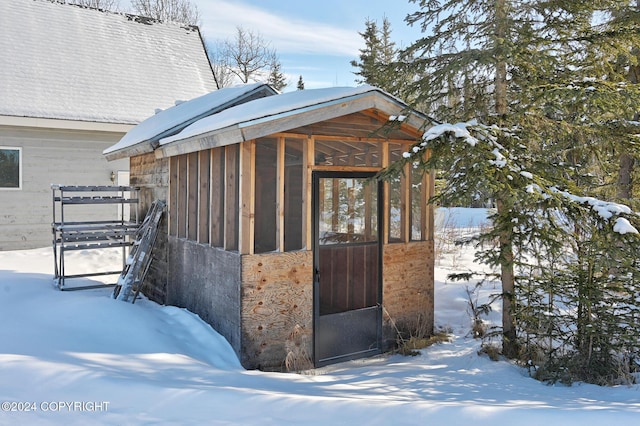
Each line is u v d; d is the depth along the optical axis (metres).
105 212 14.32
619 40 5.99
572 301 5.60
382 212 6.71
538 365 5.73
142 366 4.59
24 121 12.98
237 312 5.66
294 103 5.56
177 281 7.55
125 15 18.75
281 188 5.87
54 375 3.98
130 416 3.36
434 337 7.08
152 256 8.38
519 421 3.27
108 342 5.19
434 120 6.46
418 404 3.62
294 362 5.76
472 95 6.53
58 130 13.71
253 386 4.33
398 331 6.84
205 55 19.56
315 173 6.10
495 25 6.06
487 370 5.64
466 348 6.66
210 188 6.50
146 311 6.65
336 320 6.29
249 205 5.63
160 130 7.79
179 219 7.55
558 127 6.25
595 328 5.36
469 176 5.23
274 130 5.45
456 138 5.15
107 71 16.12
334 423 3.31
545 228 5.42
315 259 6.08
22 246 13.23
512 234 5.60
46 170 13.56
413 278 7.06
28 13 16.22
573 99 5.57
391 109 6.26
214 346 5.82
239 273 5.60
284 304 5.85
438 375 5.44
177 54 18.66
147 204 8.74
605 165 7.29
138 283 7.57
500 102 6.26
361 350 6.53
